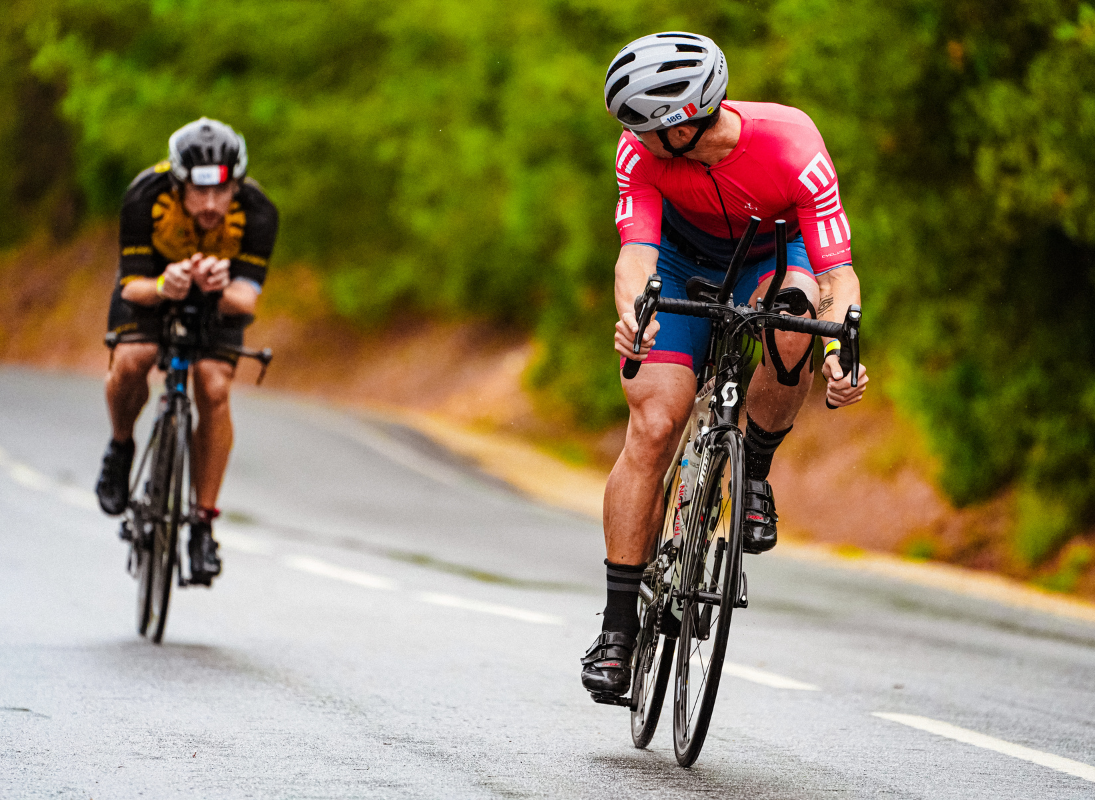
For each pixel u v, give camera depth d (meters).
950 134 36.22
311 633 19.33
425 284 93.31
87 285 115.50
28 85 127.12
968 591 32.09
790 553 39.84
